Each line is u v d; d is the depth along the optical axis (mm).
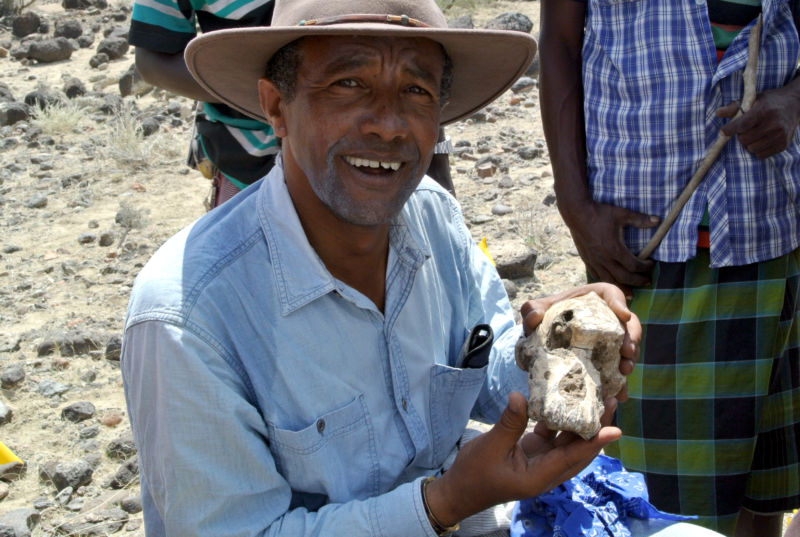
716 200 2346
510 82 2045
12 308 4961
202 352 1667
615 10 2383
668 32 2303
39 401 4062
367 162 1700
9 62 10758
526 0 10961
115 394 4105
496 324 2229
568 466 1670
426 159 1771
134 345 1687
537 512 1966
